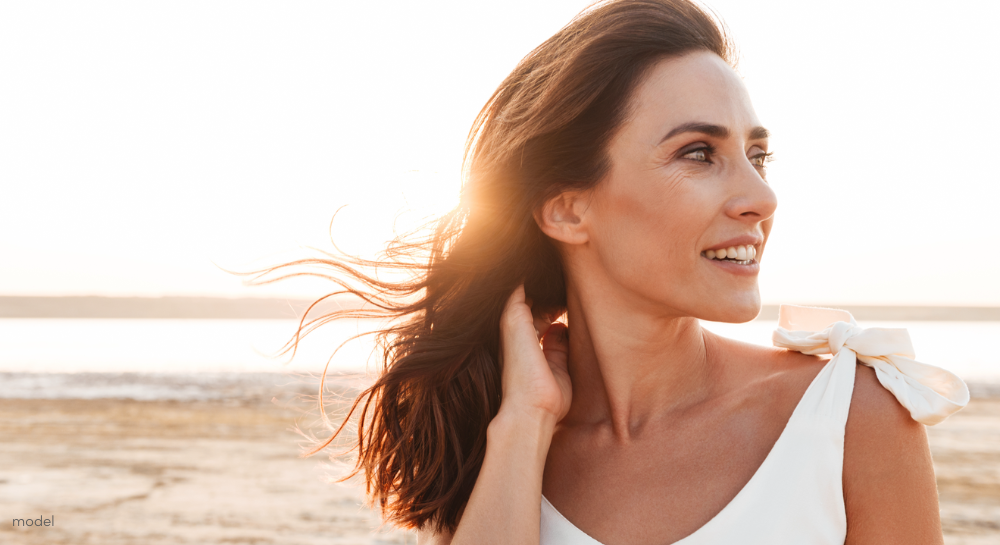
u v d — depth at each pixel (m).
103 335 48.22
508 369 1.67
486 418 1.80
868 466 1.32
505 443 1.57
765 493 1.36
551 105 1.56
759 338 30.47
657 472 1.50
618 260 1.51
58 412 17.30
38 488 10.93
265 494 10.20
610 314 1.60
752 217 1.39
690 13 1.52
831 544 1.31
